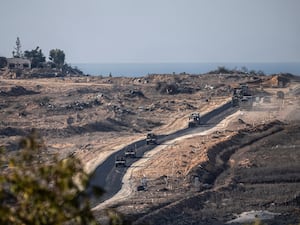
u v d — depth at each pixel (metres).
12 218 29.97
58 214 29.98
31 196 29.72
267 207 148.62
